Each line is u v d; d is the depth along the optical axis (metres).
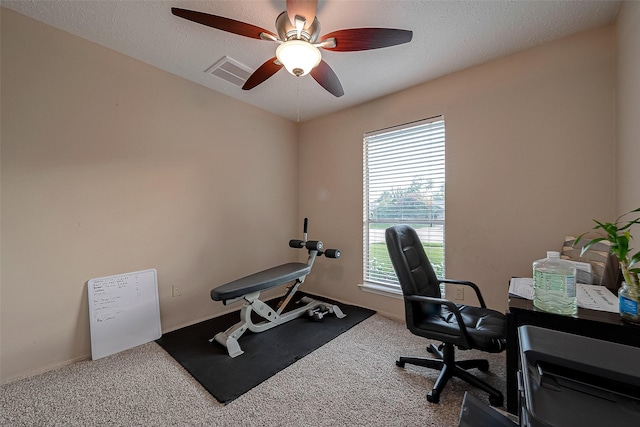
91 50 1.92
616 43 1.62
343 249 3.13
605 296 1.28
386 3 1.51
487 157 2.12
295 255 3.57
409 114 2.56
